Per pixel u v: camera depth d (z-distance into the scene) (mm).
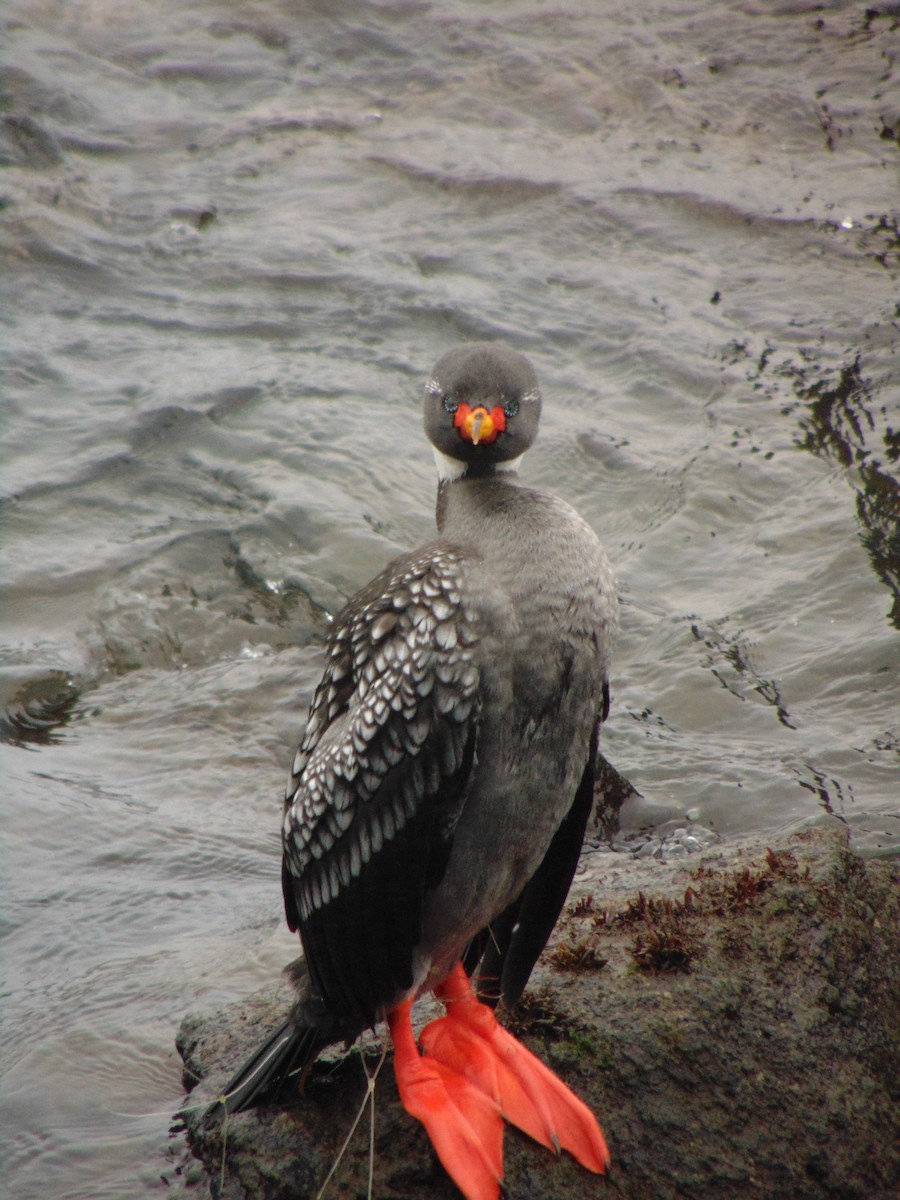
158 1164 7637
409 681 6867
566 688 6977
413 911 7125
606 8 24938
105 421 16109
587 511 15141
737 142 21797
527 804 7117
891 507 14773
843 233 19547
